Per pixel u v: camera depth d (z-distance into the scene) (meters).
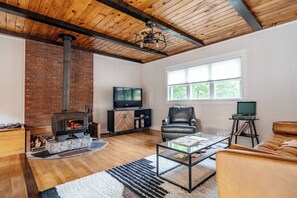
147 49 4.48
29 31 3.40
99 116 4.98
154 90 5.72
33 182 2.05
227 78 3.90
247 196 1.04
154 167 2.49
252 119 3.17
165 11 2.66
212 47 4.15
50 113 4.05
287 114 3.05
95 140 4.11
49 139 3.43
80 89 4.58
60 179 2.13
